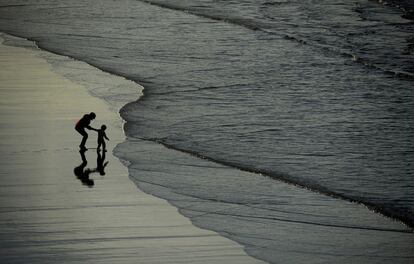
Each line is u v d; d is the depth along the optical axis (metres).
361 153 55.31
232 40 99.44
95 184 47.16
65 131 58.16
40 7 125.00
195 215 42.59
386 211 44.06
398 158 54.25
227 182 48.50
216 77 78.62
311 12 124.75
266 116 64.75
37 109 63.97
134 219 41.62
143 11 121.69
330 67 85.25
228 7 128.25
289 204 44.94
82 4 128.25
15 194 45.16
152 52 90.56
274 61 87.50
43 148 54.09
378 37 105.69
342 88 75.62
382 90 75.12
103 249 37.72
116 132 59.00
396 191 47.59
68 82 74.19
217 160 53.09
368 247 38.94
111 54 88.81
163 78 77.62
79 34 101.56
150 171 50.12
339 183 49.00
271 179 49.47
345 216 43.22
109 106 66.06
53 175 48.66
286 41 99.88
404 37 106.00
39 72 78.19
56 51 89.81
